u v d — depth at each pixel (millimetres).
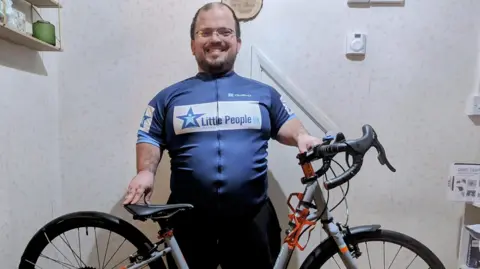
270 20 1647
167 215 1226
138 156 1390
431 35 1627
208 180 1320
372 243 1744
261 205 1398
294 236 1257
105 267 1793
